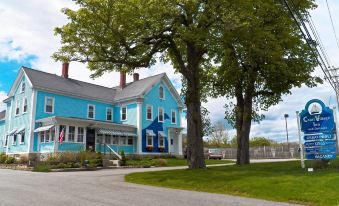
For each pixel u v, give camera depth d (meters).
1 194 10.48
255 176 13.99
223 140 73.12
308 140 15.87
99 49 17.47
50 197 10.04
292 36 21.78
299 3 20.56
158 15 16.28
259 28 17.69
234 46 19.98
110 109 42.22
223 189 12.41
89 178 16.45
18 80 37.03
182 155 44.34
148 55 18.70
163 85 44.47
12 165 27.64
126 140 39.00
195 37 16.03
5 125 38.91
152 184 14.26
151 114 41.66
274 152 51.59
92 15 16.08
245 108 23.16
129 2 15.77
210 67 24.88
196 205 9.28
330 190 10.71
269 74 22.73
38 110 33.84
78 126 33.62
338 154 26.08
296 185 11.65
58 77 39.03
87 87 41.44
